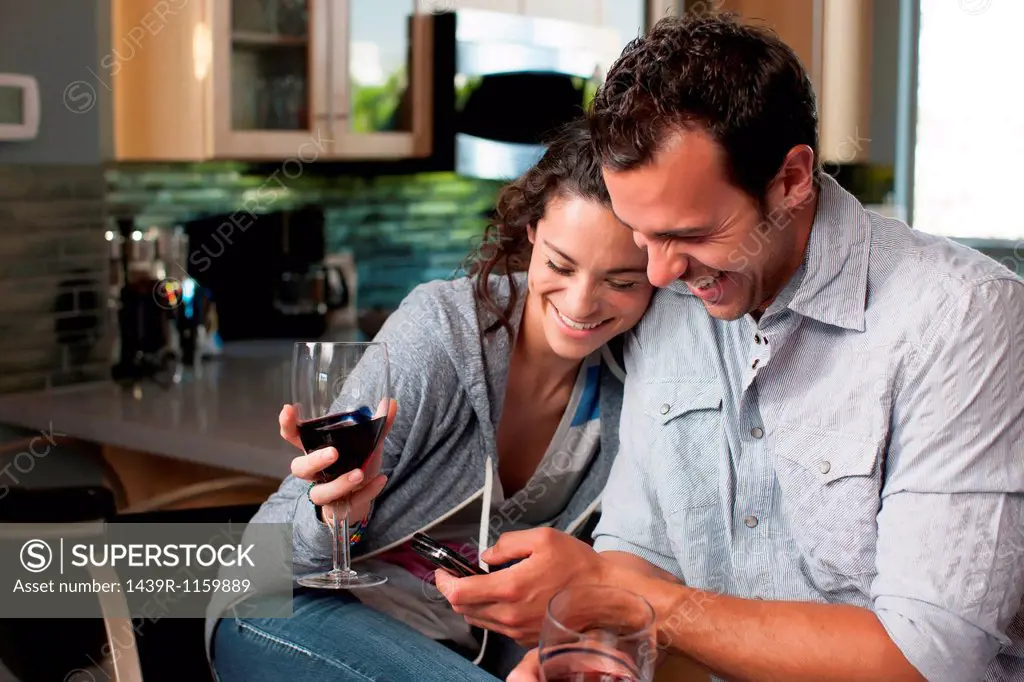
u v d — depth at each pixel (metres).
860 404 1.26
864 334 1.25
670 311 1.49
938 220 4.34
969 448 1.15
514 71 3.53
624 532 1.51
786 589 1.39
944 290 1.20
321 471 1.34
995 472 1.15
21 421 2.79
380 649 1.43
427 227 4.19
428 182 4.16
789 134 1.17
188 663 1.80
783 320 1.29
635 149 1.15
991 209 4.30
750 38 1.16
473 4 3.54
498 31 3.52
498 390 1.58
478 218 4.33
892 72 4.21
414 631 1.50
